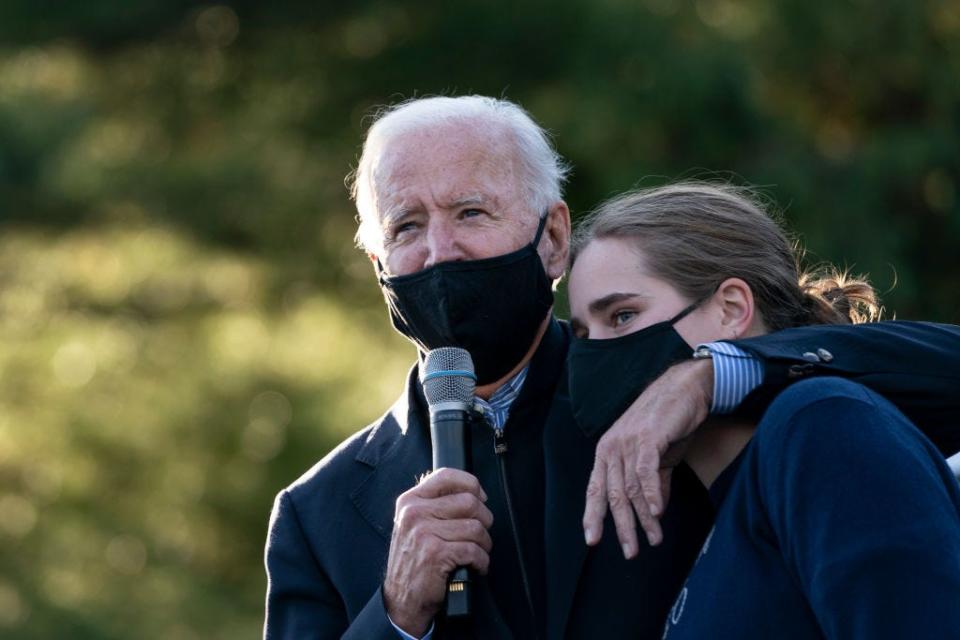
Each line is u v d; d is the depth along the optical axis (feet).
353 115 138.72
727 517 30.07
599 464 31.35
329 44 142.20
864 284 36.50
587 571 34.78
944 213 120.26
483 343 36.68
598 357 33.65
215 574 130.31
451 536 33.12
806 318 34.76
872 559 27.14
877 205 118.83
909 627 26.58
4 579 129.29
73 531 131.23
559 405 37.09
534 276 37.09
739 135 119.24
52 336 140.77
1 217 138.51
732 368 31.09
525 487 36.86
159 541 130.52
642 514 30.50
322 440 126.41
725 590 29.32
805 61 127.54
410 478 37.50
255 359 133.80
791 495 28.35
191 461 131.44
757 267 33.99
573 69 124.67
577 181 118.83
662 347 33.22
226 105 145.18
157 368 137.49
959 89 124.98
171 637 124.47
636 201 34.91
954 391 30.86
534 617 35.45
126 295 141.38
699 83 117.80
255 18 141.38
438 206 36.73
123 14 140.56
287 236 139.44
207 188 138.62
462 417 34.27
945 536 27.32
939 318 117.70
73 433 135.33
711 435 32.65
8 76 143.64
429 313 36.68
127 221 140.46
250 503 127.75
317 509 38.37
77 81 148.97
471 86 130.82
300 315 136.15
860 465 27.94
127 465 134.00
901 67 126.82
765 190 116.78
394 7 137.28
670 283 33.55
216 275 141.38
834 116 129.49
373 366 130.52
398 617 33.65
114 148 143.23
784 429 28.99
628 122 118.01
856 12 126.00
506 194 36.96
